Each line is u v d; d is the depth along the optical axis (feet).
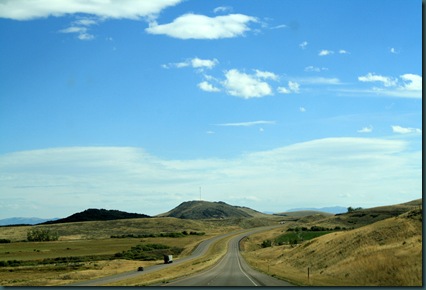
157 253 571.69
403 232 217.56
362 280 159.84
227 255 484.33
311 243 328.29
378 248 205.77
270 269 264.72
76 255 510.17
